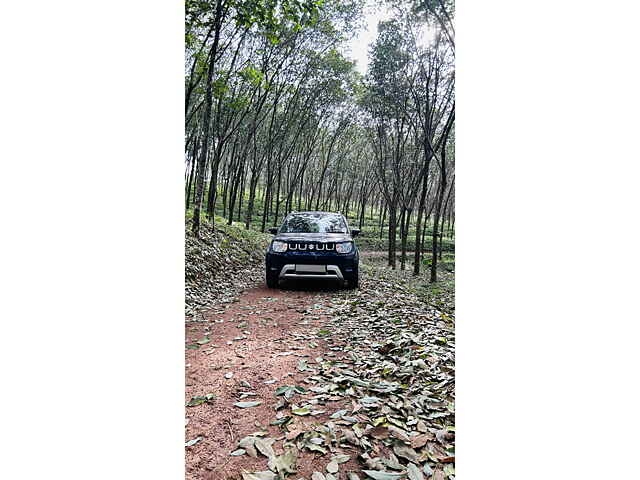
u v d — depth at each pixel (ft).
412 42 20.52
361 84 24.86
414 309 12.71
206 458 5.89
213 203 29.81
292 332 11.00
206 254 20.15
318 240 16.42
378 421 6.40
